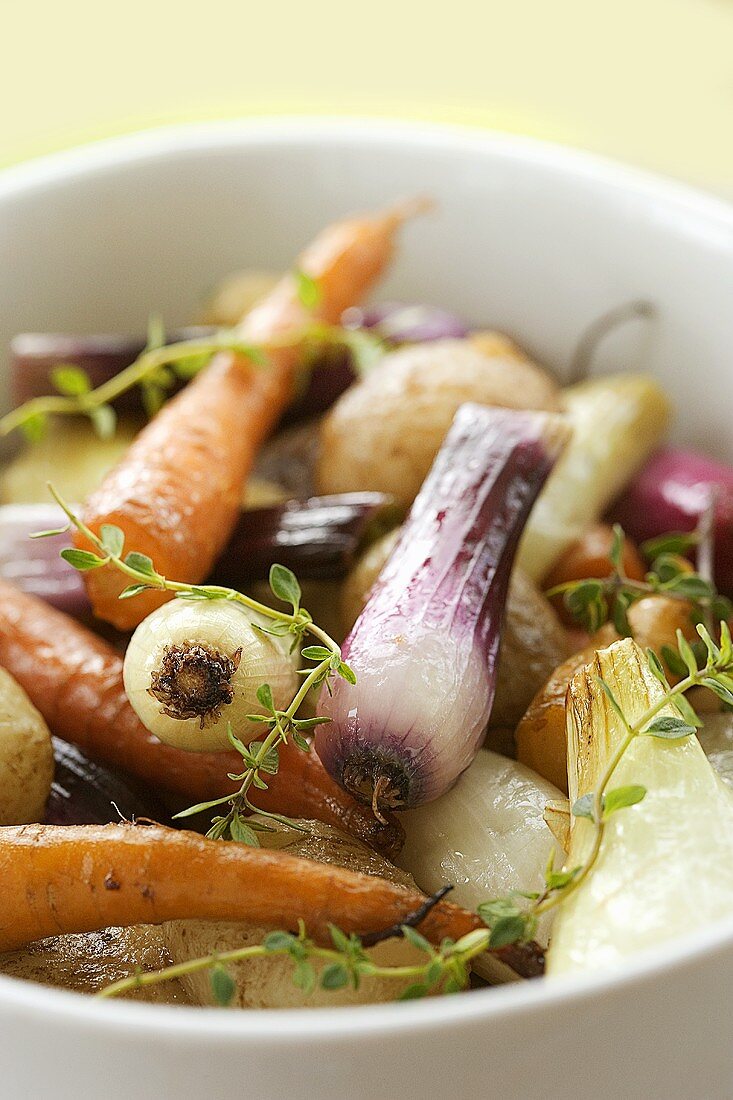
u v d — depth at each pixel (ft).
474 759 1.06
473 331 1.55
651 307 1.49
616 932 0.89
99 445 1.42
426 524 1.10
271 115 1.87
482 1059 0.84
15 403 1.50
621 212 1.48
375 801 0.99
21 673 1.14
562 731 1.08
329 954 0.89
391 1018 0.83
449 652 1.01
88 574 1.11
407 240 1.58
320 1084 0.84
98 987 1.00
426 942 0.89
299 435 1.42
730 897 0.90
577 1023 0.85
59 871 0.96
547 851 1.02
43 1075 0.87
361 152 1.55
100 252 1.54
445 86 1.91
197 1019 0.83
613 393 1.42
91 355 1.44
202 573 1.16
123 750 1.11
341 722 0.99
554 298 1.54
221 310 1.51
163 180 1.54
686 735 0.95
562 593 1.32
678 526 1.38
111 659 1.14
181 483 1.16
